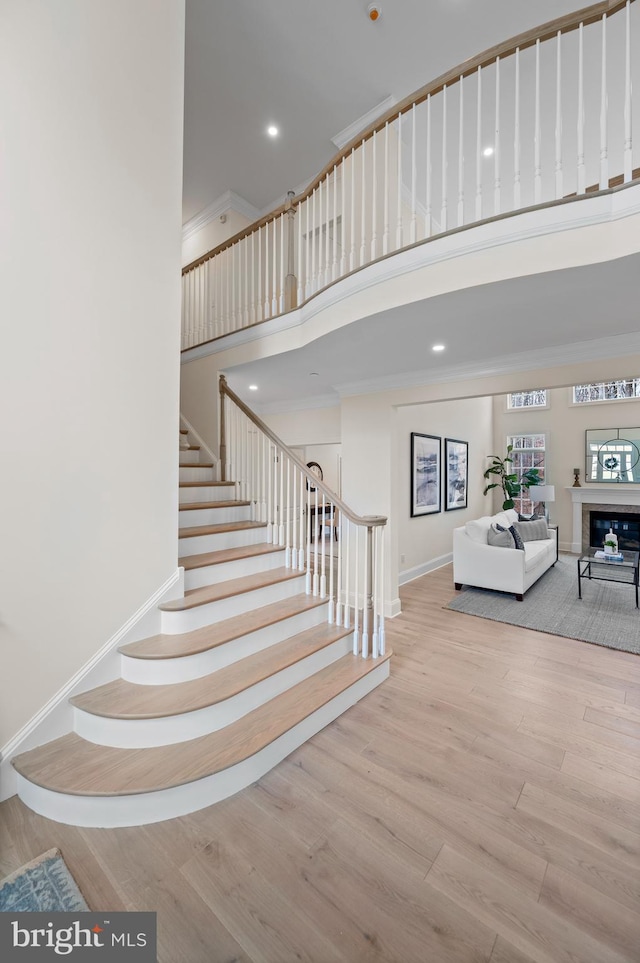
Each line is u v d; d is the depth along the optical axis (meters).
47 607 1.96
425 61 3.54
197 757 1.84
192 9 3.12
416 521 5.82
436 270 2.28
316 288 3.26
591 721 2.41
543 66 3.37
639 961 1.22
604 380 3.15
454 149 4.19
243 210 5.55
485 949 1.25
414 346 3.28
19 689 1.87
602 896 1.40
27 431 1.91
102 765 1.79
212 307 4.42
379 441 4.45
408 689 2.78
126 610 2.24
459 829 1.67
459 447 7.05
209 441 4.26
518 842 1.61
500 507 8.61
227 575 2.96
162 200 2.44
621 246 1.87
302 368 4.02
